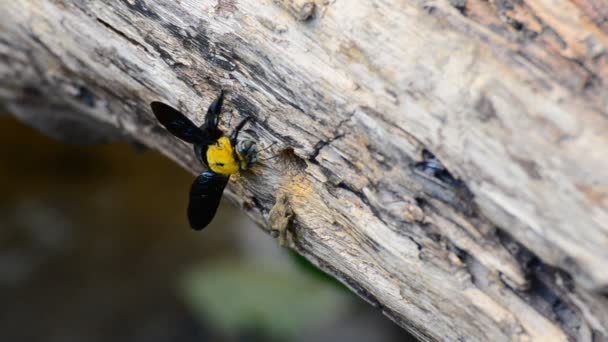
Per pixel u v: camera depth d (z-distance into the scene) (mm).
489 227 633
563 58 624
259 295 899
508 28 629
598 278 613
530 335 636
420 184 639
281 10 650
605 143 612
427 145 632
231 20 659
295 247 682
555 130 617
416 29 634
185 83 679
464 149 625
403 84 633
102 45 692
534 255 629
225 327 896
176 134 681
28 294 1021
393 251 651
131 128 729
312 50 647
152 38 678
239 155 671
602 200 611
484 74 625
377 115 638
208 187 683
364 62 639
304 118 655
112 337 1004
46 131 779
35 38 714
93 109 736
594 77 621
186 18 667
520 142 619
